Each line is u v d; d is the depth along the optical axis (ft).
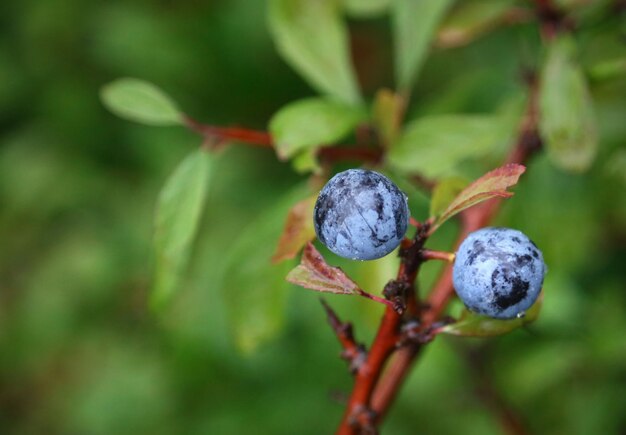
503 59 1.34
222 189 1.40
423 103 1.39
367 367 0.61
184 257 0.71
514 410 1.00
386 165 0.76
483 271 0.56
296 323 1.17
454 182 0.62
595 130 0.75
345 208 0.55
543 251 0.94
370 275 0.72
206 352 1.23
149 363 1.31
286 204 0.75
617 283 1.08
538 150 0.80
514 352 1.03
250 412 1.22
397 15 0.81
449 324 0.60
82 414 1.32
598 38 0.86
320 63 0.81
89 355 1.38
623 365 1.01
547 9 0.81
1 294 1.44
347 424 0.62
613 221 1.01
